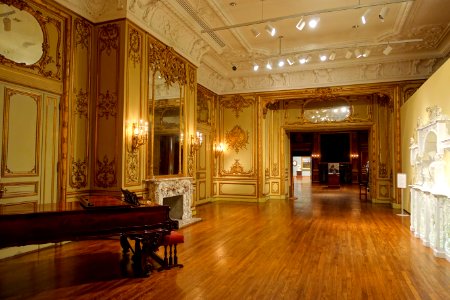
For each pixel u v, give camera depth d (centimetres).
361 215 827
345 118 1127
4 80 440
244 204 1056
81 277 370
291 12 706
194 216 802
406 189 881
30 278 365
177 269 402
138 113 597
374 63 959
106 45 575
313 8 688
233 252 480
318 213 862
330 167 2059
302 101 1180
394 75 962
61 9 520
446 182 506
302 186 1895
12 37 452
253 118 1126
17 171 457
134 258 389
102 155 568
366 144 2123
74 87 543
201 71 1002
